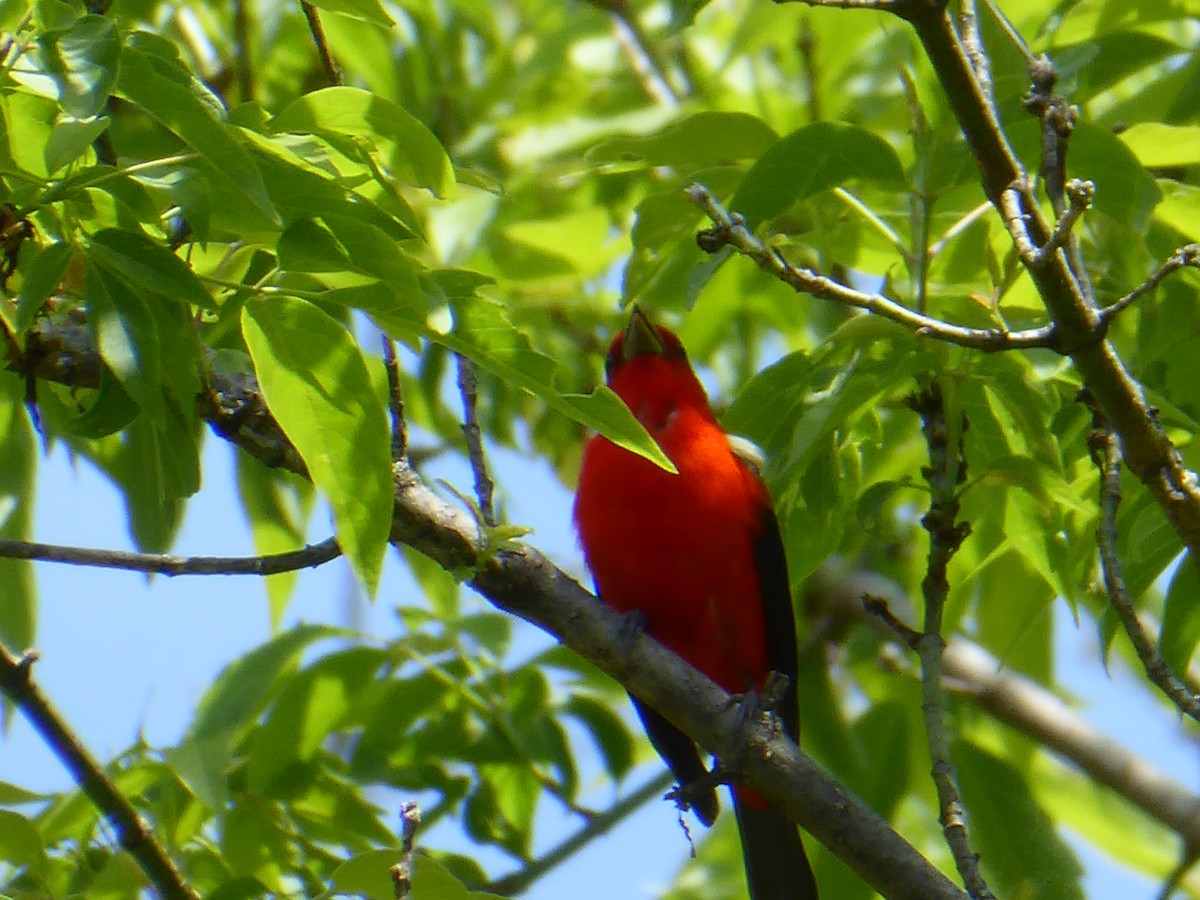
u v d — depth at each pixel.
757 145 9.55
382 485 6.77
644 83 15.95
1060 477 8.68
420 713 10.66
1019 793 11.10
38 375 7.94
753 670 11.43
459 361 8.52
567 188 14.99
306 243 6.57
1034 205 7.41
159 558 7.46
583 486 11.29
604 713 11.27
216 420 7.84
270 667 9.95
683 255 10.97
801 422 8.45
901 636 8.63
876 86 14.15
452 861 10.38
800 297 13.80
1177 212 9.26
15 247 6.91
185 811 9.62
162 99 6.16
